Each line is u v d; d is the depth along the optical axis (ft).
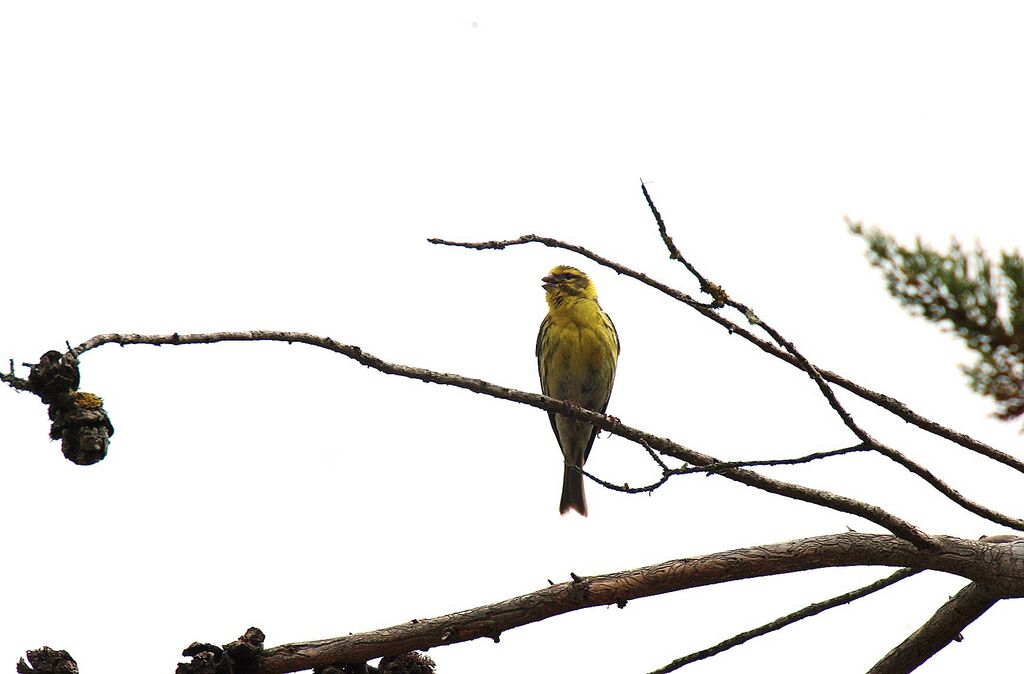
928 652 32.24
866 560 30.27
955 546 30.32
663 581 29.76
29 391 25.23
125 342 27.14
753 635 31.73
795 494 30.14
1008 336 23.52
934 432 31.24
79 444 25.27
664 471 28.89
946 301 23.80
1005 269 23.67
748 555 29.94
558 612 29.76
